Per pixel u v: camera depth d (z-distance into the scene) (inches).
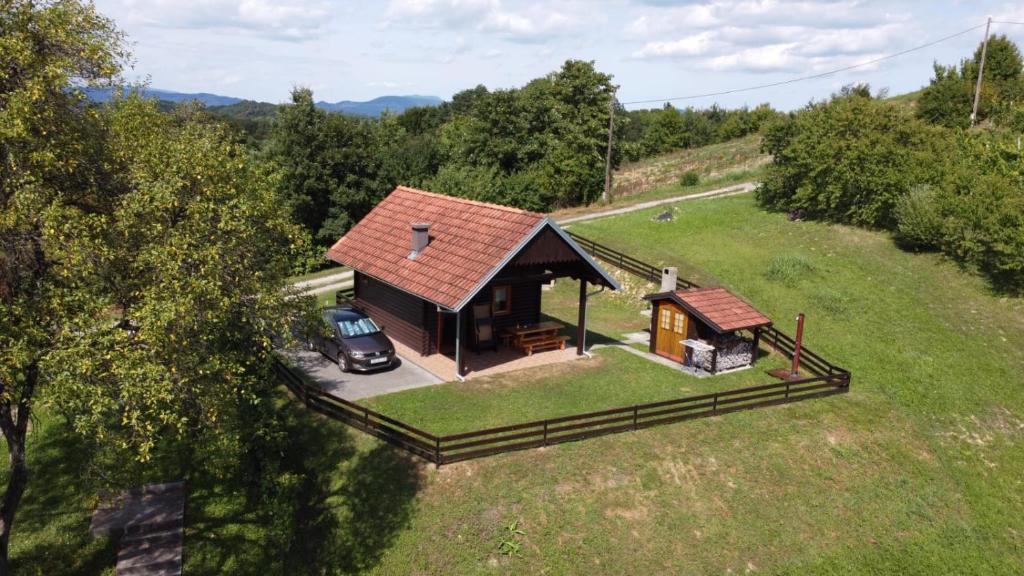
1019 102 1408.7
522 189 1957.4
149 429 398.6
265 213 508.1
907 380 828.6
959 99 1838.1
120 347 382.9
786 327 969.5
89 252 386.0
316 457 626.2
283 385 751.1
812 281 1097.4
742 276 1133.7
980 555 588.1
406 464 593.3
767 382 813.9
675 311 872.3
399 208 976.9
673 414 708.7
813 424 714.2
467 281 727.7
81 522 569.0
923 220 1121.4
